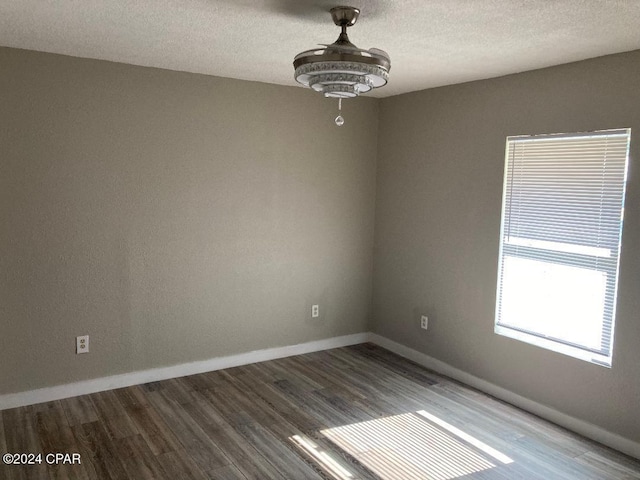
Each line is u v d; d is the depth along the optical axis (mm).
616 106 3053
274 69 3750
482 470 2887
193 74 3904
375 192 4961
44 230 3482
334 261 4816
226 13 2477
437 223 4305
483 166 3887
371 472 2844
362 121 4793
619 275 3080
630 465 2967
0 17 2611
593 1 2176
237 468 2852
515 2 2211
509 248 3766
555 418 3473
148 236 3863
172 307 4027
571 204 3348
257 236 4355
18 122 3332
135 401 3652
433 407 3682
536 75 3490
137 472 2789
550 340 3523
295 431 3281
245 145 4199
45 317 3547
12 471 2770
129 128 3701
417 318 4566
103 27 2764
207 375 4168
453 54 3129
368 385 4051
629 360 3061
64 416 3400
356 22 2541
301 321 4707
